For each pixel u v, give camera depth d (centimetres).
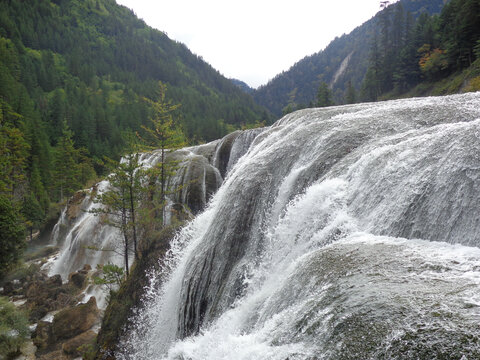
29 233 4556
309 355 403
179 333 1211
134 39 19062
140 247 1923
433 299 357
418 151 705
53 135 6931
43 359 1684
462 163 572
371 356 333
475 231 505
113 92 12800
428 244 528
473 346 275
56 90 9919
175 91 13300
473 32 4369
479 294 344
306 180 1051
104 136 7762
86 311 1923
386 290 409
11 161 4406
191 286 1181
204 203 2673
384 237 609
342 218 757
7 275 2741
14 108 5997
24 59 10625
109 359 1420
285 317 531
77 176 5753
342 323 397
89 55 14838
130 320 1469
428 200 595
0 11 12619
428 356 293
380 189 718
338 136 1130
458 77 4375
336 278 507
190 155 3138
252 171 1261
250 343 541
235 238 1119
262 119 10700
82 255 2956
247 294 928
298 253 829
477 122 664
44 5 16025
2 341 1752
